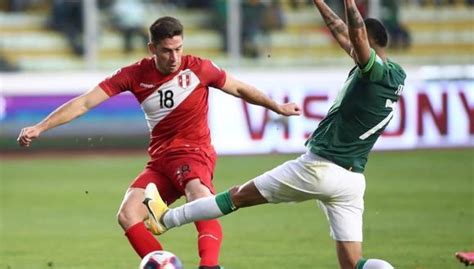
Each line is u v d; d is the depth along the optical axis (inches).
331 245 1557.6
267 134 2736.2
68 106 1112.2
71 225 1811.0
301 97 2763.3
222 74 1151.6
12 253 1523.1
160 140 1153.4
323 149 1029.2
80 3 3056.1
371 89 1012.5
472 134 2783.0
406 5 3016.7
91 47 2908.5
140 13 3046.3
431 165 2541.8
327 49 3019.2
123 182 2340.1
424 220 1790.1
